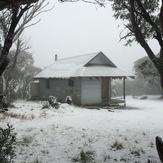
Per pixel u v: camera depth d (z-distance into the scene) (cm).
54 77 2141
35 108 1491
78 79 1908
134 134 835
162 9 477
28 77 3062
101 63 2212
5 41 351
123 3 627
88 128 927
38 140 694
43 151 586
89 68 2008
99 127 956
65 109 1506
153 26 567
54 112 1347
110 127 966
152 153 593
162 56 544
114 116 1330
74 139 729
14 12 351
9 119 980
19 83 2739
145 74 684
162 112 1614
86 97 1917
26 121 984
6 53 350
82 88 1892
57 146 641
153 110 1759
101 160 531
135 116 1364
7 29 363
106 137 773
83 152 563
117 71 2102
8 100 1371
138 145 676
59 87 2234
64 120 1098
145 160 534
